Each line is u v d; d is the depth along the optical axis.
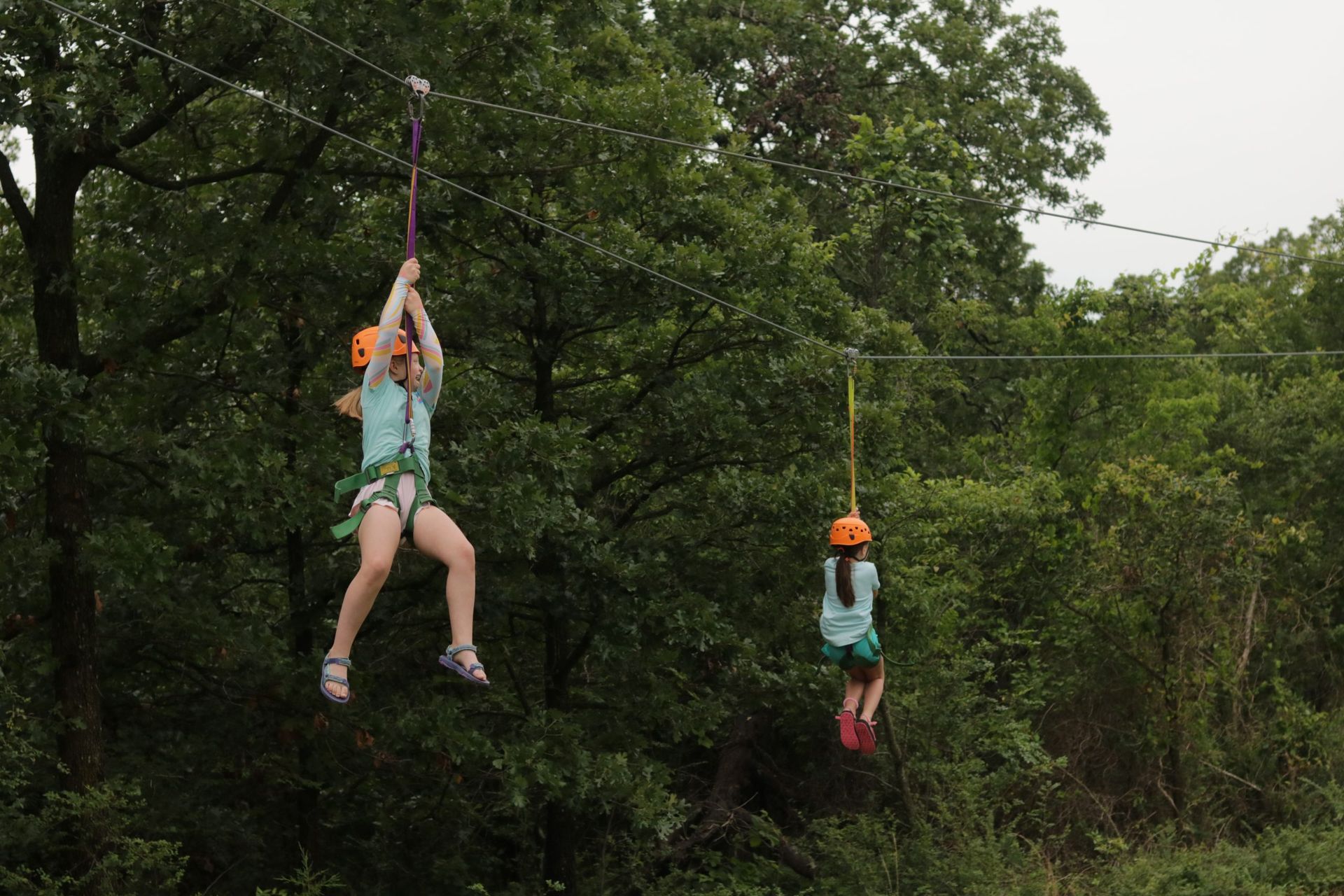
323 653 20.61
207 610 18.61
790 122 37.31
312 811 22.05
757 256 21.91
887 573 25.98
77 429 15.98
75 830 17.03
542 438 19.00
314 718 20.03
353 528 6.88
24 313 19.84
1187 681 30.48
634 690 23.08
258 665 19.48
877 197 32.78
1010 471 34.88
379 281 20.02
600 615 21.56
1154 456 35.03
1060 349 36.59
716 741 32.38
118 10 16.19
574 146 20.28
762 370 22.70
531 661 26.22
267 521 17.56
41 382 15.66
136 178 17.98
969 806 25.00
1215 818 29.22
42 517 19.86
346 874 23.38
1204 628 30.66
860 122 33.00
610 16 19.48
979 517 29.86
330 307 19.55
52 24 14.93
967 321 38.22
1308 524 35.38
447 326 21.53
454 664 6.64
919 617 26.55
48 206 17.52
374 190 20.67
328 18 16.11
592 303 21.64
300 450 18.59
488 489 18.27
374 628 21.95
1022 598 31.38
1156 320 37.12
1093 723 30.42
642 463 23.27
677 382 22.39
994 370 42.00
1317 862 24.56
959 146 34.47
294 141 18.81
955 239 32.72
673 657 22.69
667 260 21.03
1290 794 29.41
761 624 24.17
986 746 27.45
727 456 23.36
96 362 17.98
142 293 18.20
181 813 20.09
